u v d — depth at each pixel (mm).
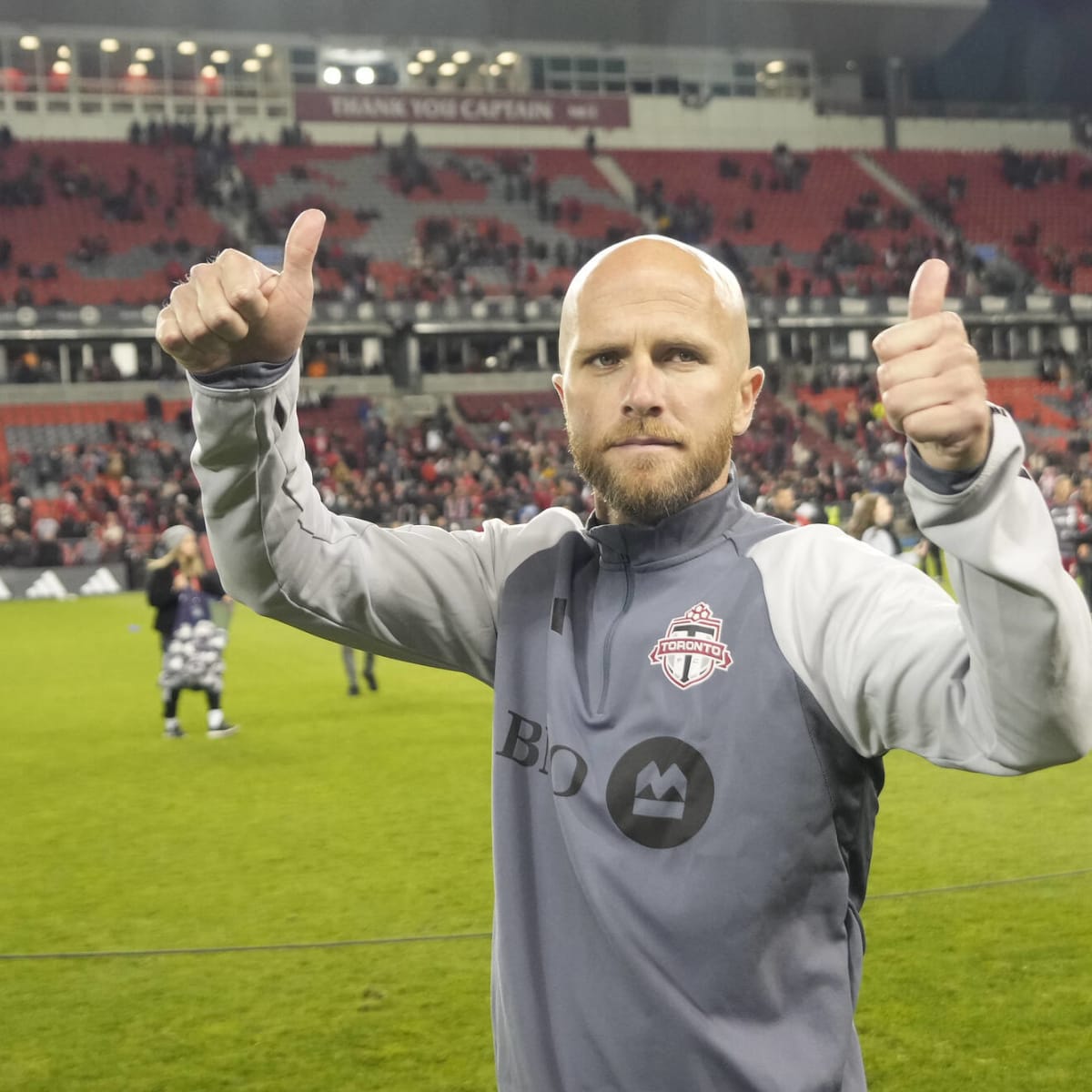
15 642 20172
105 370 38969
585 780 1803
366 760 10398
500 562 2104
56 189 44406
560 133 51094
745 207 49906
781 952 1724
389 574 2049
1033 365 43375
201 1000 5242
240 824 8320
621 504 1865
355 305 40688
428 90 49812
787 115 52875
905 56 54969
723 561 1856
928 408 1357
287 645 19266
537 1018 1814
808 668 1745
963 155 54156
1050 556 1406
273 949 5836
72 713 13258
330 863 7309
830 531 1868
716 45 52688
